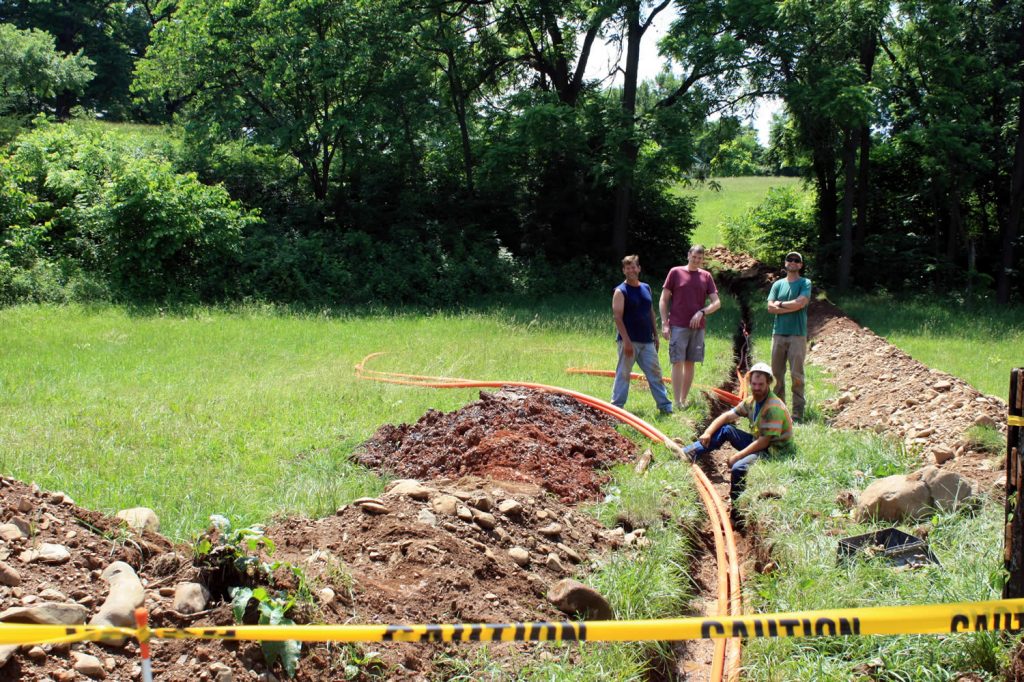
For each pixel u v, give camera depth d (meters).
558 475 6.77
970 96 24.02
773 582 5.20
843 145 25.33
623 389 9.23
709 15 23.50
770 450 7.33
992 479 6.55
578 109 25.58
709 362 12.73
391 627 2.75
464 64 26.08
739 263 28.98
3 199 17.17
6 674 3.05
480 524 5.26
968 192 25.06
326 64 21.61
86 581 3.72
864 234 25.77
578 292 23.84
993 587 4.50
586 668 4.08
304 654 3.67
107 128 31.84
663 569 5.21
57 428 7.54
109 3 44.75
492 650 4.16
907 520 5.76
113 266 17.44
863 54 23.81
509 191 26.47
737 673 4.18
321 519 5.18
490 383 10.10
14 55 30.34
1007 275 23.61
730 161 26.81
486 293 22.47
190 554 4.25
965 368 12.77
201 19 22.00
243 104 23.05
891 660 4.13
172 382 10.02
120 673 3.32
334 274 20.00
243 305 17.45
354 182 24.47
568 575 5.15
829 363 13.41
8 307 15.35
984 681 3.93
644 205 27.92
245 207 22.56
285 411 8.73
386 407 9.09
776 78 23.56
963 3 23.78
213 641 3.54
